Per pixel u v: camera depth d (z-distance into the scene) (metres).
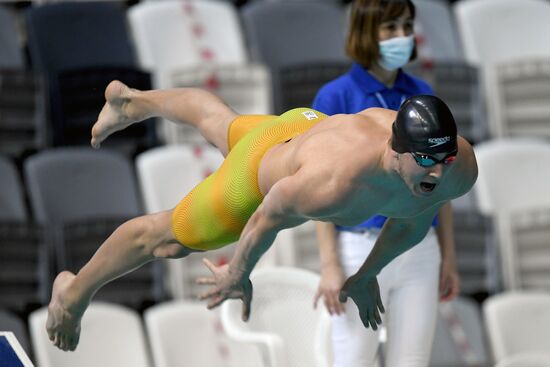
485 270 27.89
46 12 30.00
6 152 28.08
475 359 25.75
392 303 16.89
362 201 11.87
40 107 28.27
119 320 24.12
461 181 12.12
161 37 31.25
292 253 25.98
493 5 33.28
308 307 19.61
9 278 25.28
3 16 30.34
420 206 12.23
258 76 29.64
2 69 27.98
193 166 26.59
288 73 29.22
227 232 13.62
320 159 11.84
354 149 11.71
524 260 28.30
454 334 25.95
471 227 27.80
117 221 25.86
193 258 26.41
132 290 26.17
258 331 19.38
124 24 30.88
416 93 17.45
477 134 30.67
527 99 31.27
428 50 32.50
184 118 14.88
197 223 13.73
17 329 23.83
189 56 31.44
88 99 28.48
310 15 31.86
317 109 17.38
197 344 24.38
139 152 29.06
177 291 26.25
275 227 12.38
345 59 31.88
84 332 23.62
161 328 24.16
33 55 29.69
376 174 11.64
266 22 31.45
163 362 23.91
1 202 26.25
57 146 28.34
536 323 26.09
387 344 17.05
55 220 26.02
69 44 30.02
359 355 17.03
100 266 14.56
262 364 18.73
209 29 31.89
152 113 15.27
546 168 28.94
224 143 14.38
